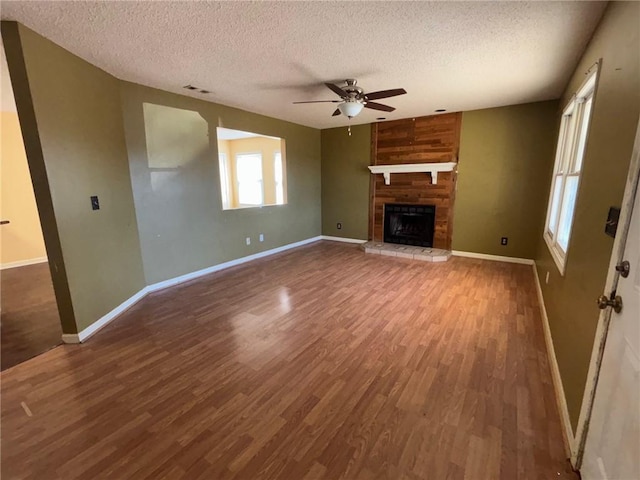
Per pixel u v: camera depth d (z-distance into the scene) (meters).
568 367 1.75
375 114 5.04
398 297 3.44
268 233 5.45
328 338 2.58
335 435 1.60
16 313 3.10
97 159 2.84
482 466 1.42
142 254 3.56
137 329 2.77
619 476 0.99
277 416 1.73
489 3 1.84
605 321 1.24
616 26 1.59
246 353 2.37
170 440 1.58
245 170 8.20
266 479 1.37
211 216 4.39
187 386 1.99
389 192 5.78
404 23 2.07
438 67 2.90
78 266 2.57
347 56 2.63
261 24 2.07
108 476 1.39
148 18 1.99
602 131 1.66
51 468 1.43
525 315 2.96
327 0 1.79
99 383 2.03
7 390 1.97
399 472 1.39
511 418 1.70
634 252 1.06
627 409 0.98
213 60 2.71
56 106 2.37
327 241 6.64
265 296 3.52
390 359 2.27
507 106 4.48
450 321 2.85
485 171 4.78
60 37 2.26
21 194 4.86
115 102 3.13
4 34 2.06
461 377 2.05
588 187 1.80
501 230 4.80
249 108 4.58
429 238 5.45
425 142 5.23
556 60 2.69
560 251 2.57
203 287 3.84
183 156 3.93
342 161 6.28
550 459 1.45
